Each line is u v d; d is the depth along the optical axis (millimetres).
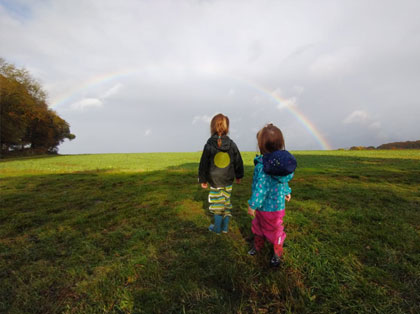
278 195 2232
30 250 2680
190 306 1689
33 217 3910
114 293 1846
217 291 1857
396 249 2426
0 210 4371
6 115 29859
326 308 1624
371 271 2008
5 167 14391
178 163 16922
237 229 3180
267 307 1678
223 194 3018
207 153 2951
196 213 4016
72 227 3428
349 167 11148
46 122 42438
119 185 7164
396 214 3557
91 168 13641
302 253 2338
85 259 2428
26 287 1961
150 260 2352
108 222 3586
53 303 1772
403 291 1772
